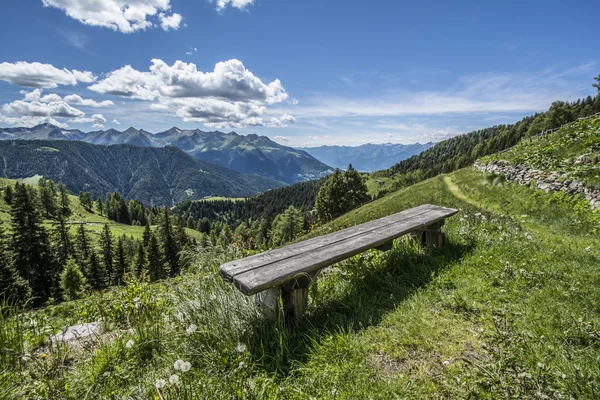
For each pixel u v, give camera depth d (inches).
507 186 665.6
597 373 78.7
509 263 161.5
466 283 144.9
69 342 123.1
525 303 123.0
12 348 106.9
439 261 175.6
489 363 87.7
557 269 152.9
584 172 469.1
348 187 2000.5
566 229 360.2
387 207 1008.9
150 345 107.3
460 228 241.1
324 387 83.4
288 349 98.7
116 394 84.0
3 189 4729.3
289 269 110.9
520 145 1040.8
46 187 4822.8
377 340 104.3
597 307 114.0
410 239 205.3
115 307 151.7
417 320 114.2
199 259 183.9
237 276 105.7
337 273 169.2
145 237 2556.6
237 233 221.3
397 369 90.2
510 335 98.2
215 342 102.5
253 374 91.0
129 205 6619.1
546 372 81.4
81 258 2397.9
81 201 5826.8
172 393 74.8
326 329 110.5
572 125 844.6
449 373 85.9
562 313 112.0
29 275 1774.1
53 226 2524.6
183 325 113.7
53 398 83.3
